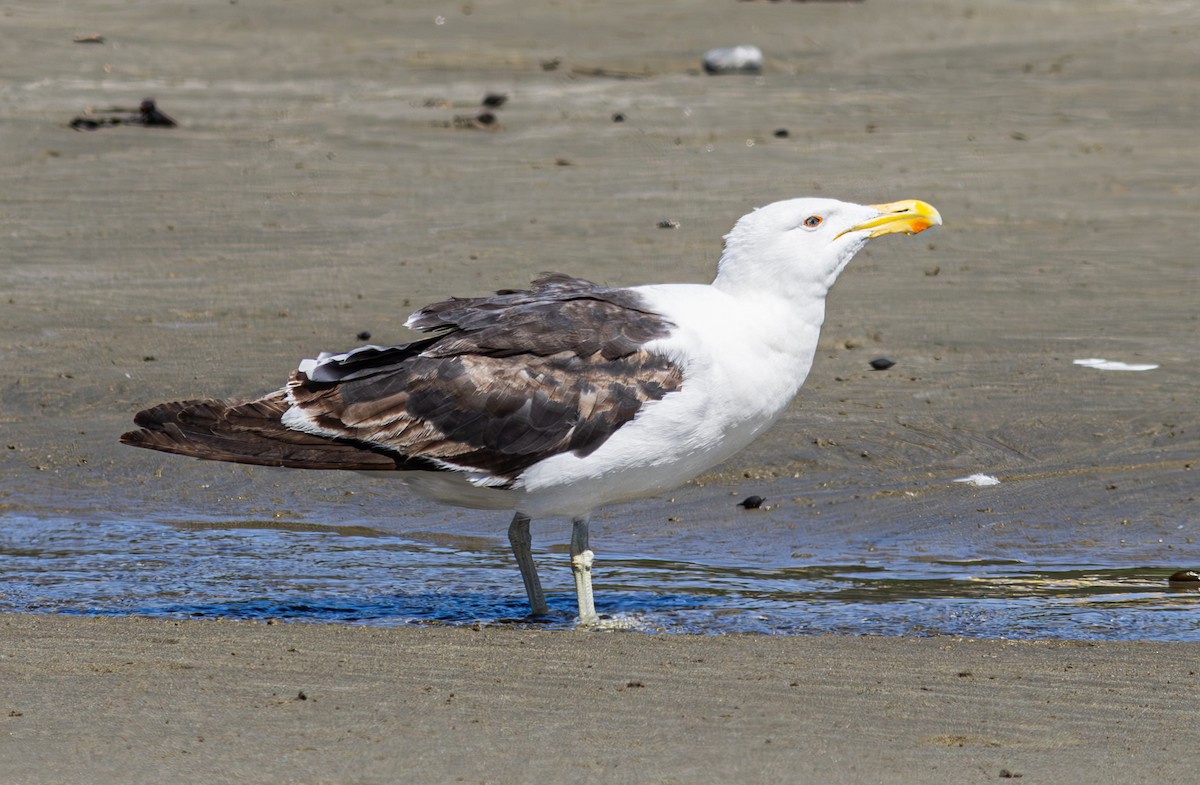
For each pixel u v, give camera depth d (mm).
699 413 10391
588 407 10289
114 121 29906
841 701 8375
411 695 8406
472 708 8172
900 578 11781
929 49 42281
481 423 10312
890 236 22953
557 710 8156
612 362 10367
